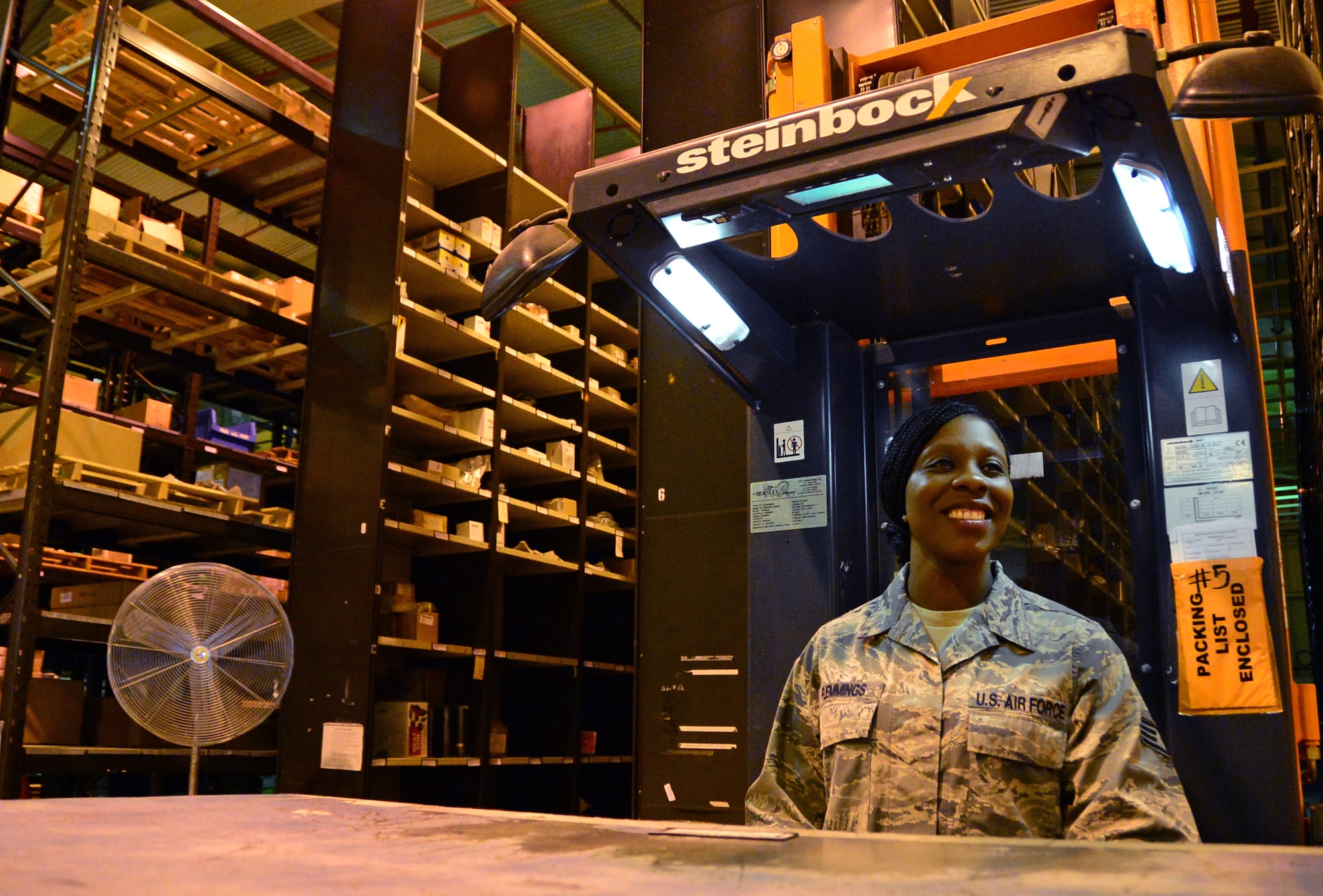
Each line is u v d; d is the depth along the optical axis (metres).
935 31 4.82
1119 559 2.63
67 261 5.31
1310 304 4.91
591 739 7.46
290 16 7.96
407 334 6.57
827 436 2.80
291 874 0.81
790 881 0.78
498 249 6.99
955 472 1.80
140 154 6.52
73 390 6.41
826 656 1.83
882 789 1.63
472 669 6.50
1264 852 0.91
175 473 7.18
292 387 7.48
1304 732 2.52
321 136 6.57
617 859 0.90
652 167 1.98
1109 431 2.71
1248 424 2.38
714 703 4.02
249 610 4.59
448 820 1.25
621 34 9.51
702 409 4.41
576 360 7.77
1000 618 1.70
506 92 7.33
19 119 9.17
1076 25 2.94
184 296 5.96
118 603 5.75
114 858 0.88
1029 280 2.54
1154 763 1.51
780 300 2.71
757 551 2.85
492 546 6.64
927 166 1.75
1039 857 0.89
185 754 5.68
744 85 4.33
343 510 5.86
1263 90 1.56
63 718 5.26
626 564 7.93
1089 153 1.72
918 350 2.91
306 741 5.64
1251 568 2.33
